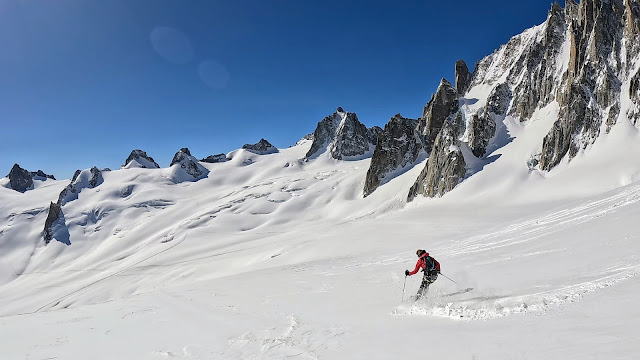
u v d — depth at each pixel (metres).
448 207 80.00
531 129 99.06
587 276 9.02
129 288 81.50
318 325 10.23
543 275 10.41
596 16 86.12
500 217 55.81
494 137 103.81
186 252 104.50
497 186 83.31
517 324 6.79
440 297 10.74
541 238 17.47
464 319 8.14
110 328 12.88
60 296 90.44
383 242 50.16
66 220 170.38
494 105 114.56
